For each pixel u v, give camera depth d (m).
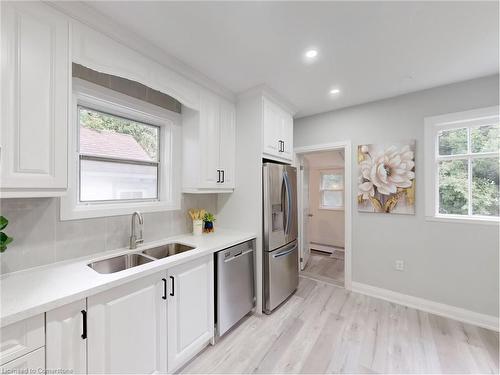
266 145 2.49
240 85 2.37
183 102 2.02
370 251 2.80
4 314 0.89
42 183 1.17
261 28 1.54
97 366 1.18
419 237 2.49
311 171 5.16
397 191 2.60
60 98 1.25
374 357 1.76
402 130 2.59
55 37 1.24
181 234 2.36
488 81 2.16
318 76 2.19
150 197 2.22
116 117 1.96
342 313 2.40
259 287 2.43
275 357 1.77
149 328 1.43
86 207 1.68
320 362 1.72
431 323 2.21
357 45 1.72
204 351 1.84
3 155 1.06
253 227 2.47
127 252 1.79
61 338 1.06
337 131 3.05
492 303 2.13
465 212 2.33
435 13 1.39
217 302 1.96
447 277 2.34
